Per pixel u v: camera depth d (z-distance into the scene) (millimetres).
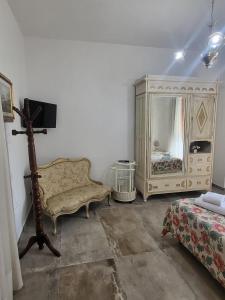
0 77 1851
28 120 1954
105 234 2492
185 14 2572
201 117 3430
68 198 2797
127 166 3707
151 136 3297
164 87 3219
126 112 3688
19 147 2596
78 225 2709
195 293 1646
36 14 2543
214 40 1940
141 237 2426
